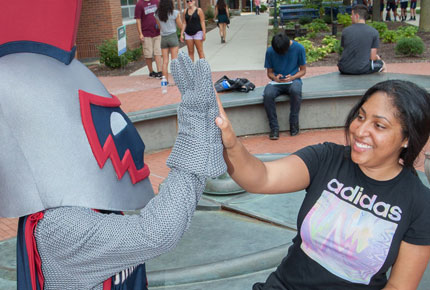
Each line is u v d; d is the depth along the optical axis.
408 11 29.69
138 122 6.38
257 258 3.07
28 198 1.15
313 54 12.34
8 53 1.25
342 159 1.64
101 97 1.30
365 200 1.57
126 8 17.52
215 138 1.22
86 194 1.17
